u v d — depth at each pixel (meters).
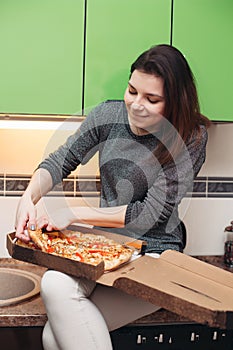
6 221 2.05
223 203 2.18
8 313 1.53
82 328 1.39
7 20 1.64
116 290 1.50
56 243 1.52
